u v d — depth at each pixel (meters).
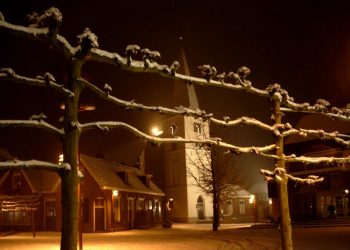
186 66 61.44
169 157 61.31
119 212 41.19
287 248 5.15
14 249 22.30
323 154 40.66
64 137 3.87
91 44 3.83
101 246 23.05
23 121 3.71
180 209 58.72
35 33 3.65
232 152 5.16
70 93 3.86
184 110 4.80
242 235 28.95
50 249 22.27
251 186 65.12
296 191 42.22
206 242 24.09
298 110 5.84
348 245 19.47
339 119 6.52
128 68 4.16
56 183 41.78
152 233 35.38
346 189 39.19
